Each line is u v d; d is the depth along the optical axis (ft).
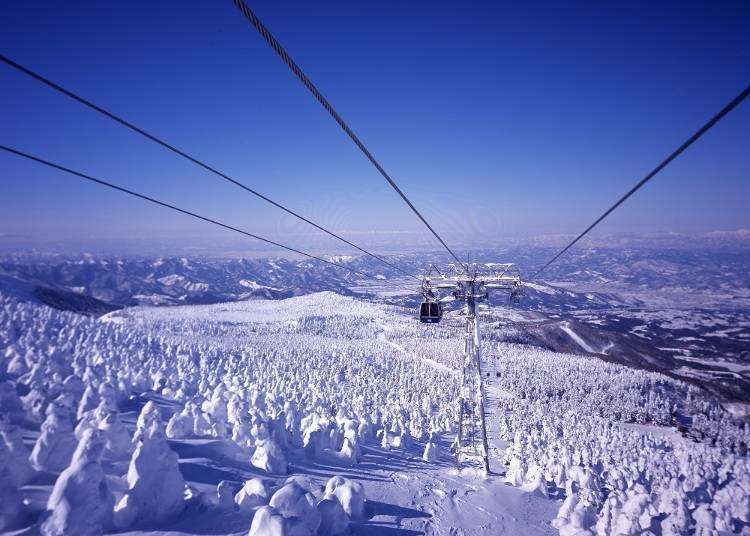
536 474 81.10
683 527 67.51
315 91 26.78
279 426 71.36
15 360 86.28
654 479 142.51
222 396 89.97
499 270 91.04
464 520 53.57
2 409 52.34
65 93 21.18
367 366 444.14
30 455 37.68
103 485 30.27
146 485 33.19
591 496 81.56
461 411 91.71
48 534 26.73
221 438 62.18
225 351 425.69
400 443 113.39
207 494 37.55
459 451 89.76
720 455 213.66
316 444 73.10
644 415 423.64
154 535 30.63
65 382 72.90
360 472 68.49
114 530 30.35
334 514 39.63
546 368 562.66
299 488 37.40
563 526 56.75
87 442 34.58
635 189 31.65
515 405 319.27
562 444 160.76
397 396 260.21
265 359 393.50
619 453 195.93
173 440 56.13
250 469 52.95
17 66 17.71
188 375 157.28
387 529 44.80
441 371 499.10
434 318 91.71
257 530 30.45
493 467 113.80
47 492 33.35
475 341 91.76
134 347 227.20
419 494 60.70
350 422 84.74
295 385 218.79
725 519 87.15
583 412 396.37
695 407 482.69
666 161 24.20
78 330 212.43
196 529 32.45
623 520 57.98
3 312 184.65
